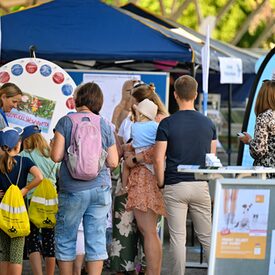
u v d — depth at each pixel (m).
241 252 10.03
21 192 11.80
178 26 26.09
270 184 10.02
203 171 10.06
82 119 11.82
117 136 13.74
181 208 12.27
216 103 26.31
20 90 14.20
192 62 18.00
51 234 13.09
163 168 12.29
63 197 11.80
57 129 11.78
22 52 17.98
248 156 15.30
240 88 27.80
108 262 14.92
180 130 12.23
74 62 19.80
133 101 13.38
